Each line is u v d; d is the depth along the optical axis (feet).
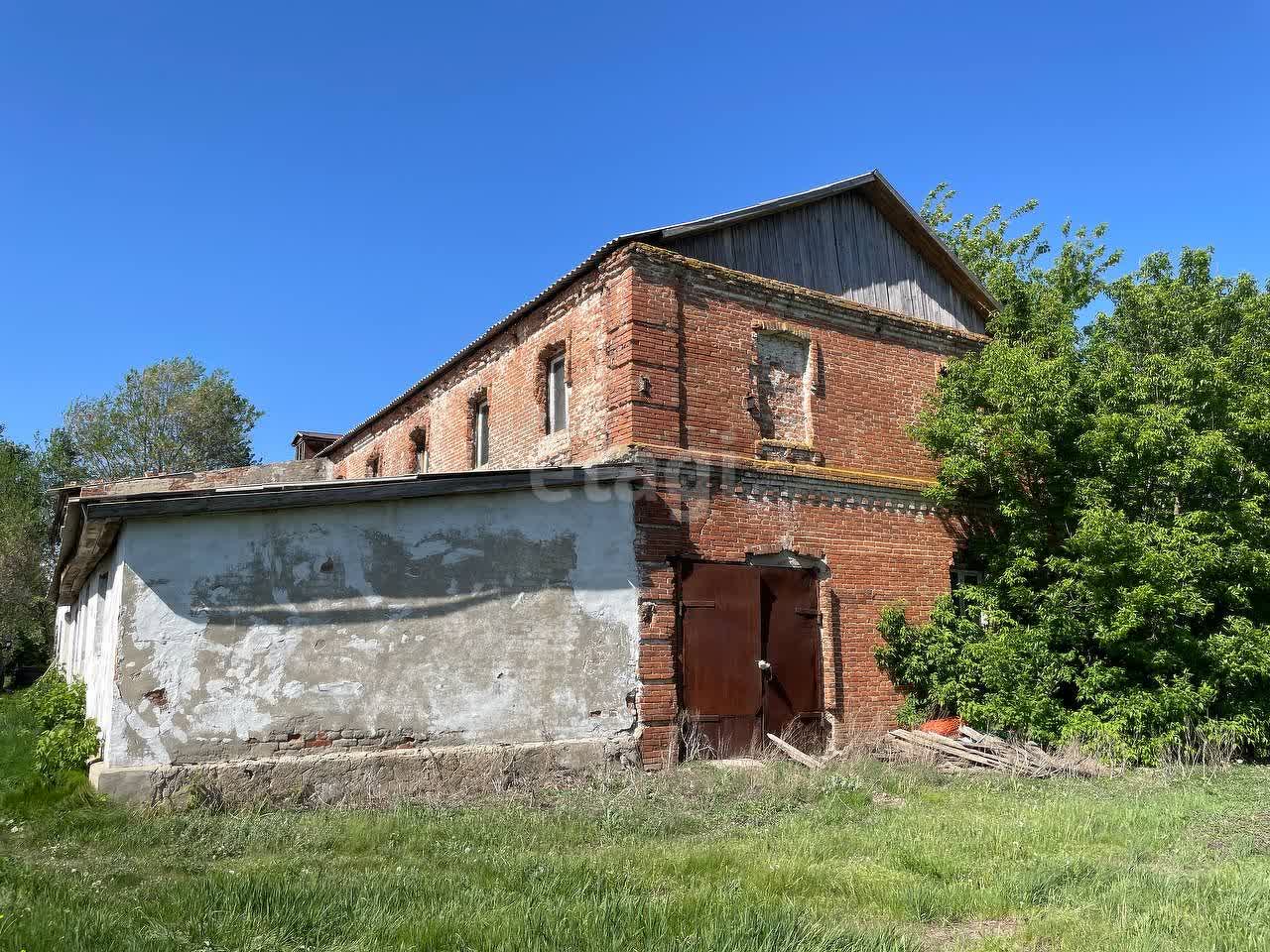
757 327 43.29
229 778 28.86
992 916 18.20
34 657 113.60
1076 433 43.78
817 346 45.39
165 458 117.29
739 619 39.34
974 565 49.49
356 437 72.23
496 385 50.83
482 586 34.19
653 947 15.14
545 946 15.17
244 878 18.98
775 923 16.02
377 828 25.09
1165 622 40.24
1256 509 41.55
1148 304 48.65
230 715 29.99
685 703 37.37
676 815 27.78
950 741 39.65
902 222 51.78
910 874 21.04
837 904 18.52
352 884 18.66
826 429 44.75
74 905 17.15
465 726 32.99
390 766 30.83
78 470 118.01
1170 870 21.53
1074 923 17.20
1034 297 52.42
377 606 32.50
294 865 21.16
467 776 31.73
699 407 40.45
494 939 15.44
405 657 32.58
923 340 49.90
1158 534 40.32
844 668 42.52
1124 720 39.06
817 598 42.50
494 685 33.68
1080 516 42.32
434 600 33.35
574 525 36.11
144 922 16.14
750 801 29.89
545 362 46.34
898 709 43.70
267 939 15.14
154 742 28.96
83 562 40.70
